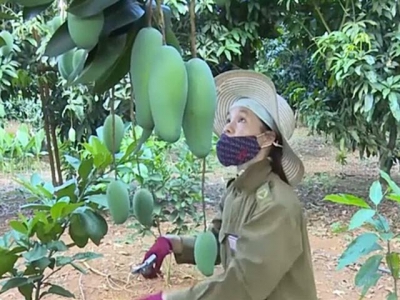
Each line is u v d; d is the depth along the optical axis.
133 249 4.36
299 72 6.23
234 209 1.63
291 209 1.49
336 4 5.14
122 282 3.75
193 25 0.78
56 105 5.12
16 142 5.19
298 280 1.55
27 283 1.56
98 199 1.56
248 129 1.58
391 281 3.75
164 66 0.72
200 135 0.74
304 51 5.92
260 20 5.38
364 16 4.94
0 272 1.55
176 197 3.73
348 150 5.64
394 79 4.75
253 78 1.65
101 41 0.80
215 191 5.83
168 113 0.71
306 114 5.52
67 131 5.22
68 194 1.63
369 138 5.20
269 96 1.62
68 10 0.75
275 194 1.51
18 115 7.34
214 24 5.10
